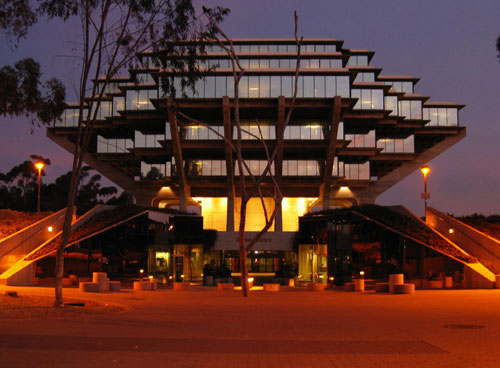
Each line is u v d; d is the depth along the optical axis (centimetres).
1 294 2491
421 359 935
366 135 7850
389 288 3203
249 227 8481
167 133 7169
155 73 6600
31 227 4094
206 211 8706
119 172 8525
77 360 894
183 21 2275
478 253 3831
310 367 859
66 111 8256
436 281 3581
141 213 4766
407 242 4150
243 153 7444
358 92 7562
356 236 4547
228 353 992
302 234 5553
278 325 1502
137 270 4662
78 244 4188
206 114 7181
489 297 2616
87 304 2166
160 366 854
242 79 6969
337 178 7494
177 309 2056
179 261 5491
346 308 2117
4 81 2483
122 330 1334
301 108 7000
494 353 1002
